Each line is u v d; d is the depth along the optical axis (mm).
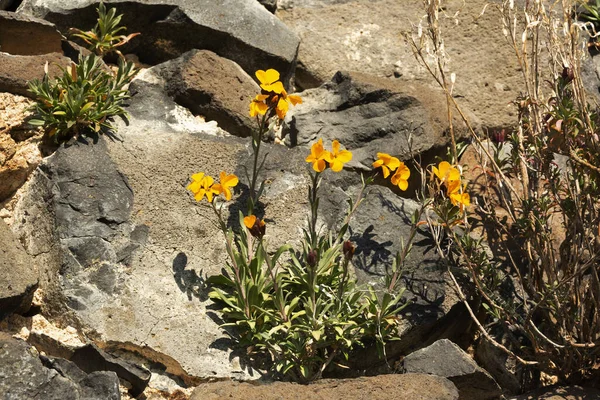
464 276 1536
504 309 1504
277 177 1566
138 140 1554
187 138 1568
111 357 1409
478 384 1461
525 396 1490
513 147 1593
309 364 1450
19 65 1567
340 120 1650
